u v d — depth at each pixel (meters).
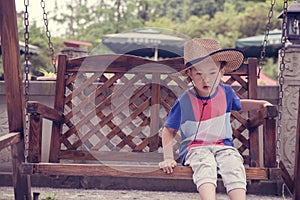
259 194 4.72
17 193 3.58
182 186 4.75
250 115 4.11
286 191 4.66
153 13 29.78
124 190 4.77
